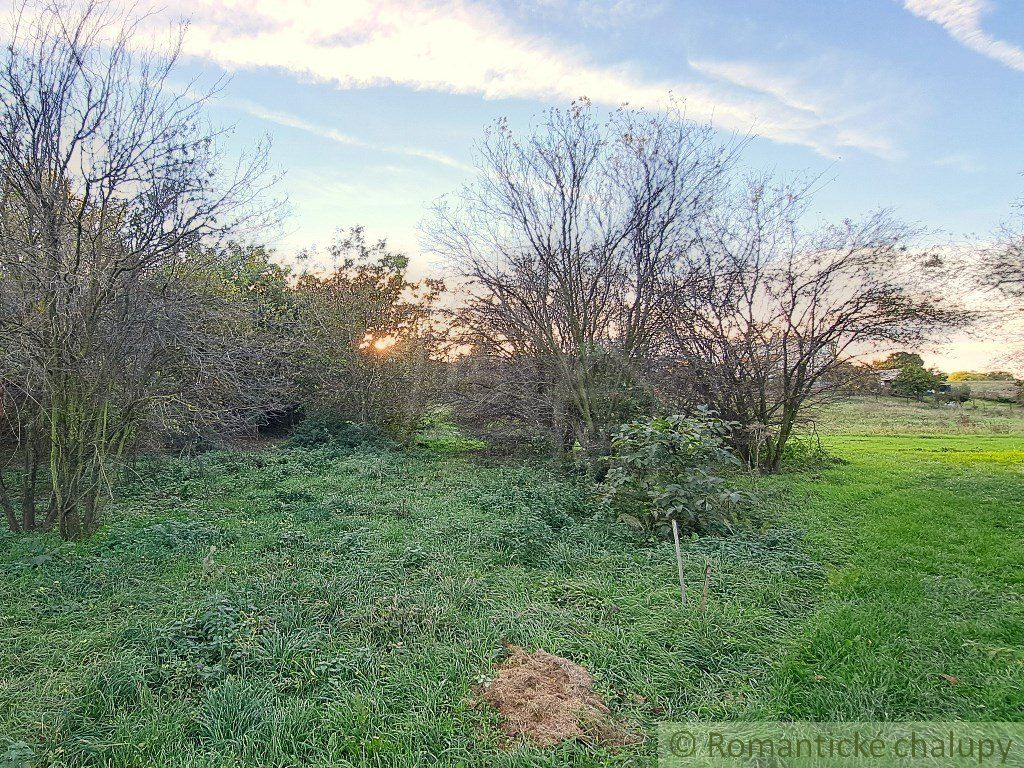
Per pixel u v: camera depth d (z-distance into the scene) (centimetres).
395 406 1596
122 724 330
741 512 762
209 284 814
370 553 623
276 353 1112
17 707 349
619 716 345
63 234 657
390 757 307
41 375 659
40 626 452
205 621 433
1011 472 1223
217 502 862
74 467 696
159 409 823
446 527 718
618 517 758
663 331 1183
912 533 720
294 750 310
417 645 419
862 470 1276
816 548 660
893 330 1280
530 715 338
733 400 1273
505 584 540
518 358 1236
